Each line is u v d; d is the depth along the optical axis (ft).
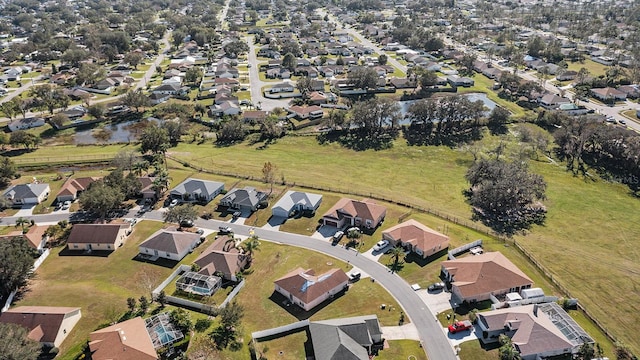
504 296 310.04
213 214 423.23
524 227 408.05
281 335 275.59
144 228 402.72
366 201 440.45
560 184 494.59
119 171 453.58
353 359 244.01
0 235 384.68
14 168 492.95
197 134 645.51
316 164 542.98
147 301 299.99
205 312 290.76
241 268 339.57
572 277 335.88
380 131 643.04
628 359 257.96
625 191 481.46
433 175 515.50
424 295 309.63
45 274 339.57
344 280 316.81
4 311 279.28
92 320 285.84
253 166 530.68
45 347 261.24
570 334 268.21
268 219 412.16
